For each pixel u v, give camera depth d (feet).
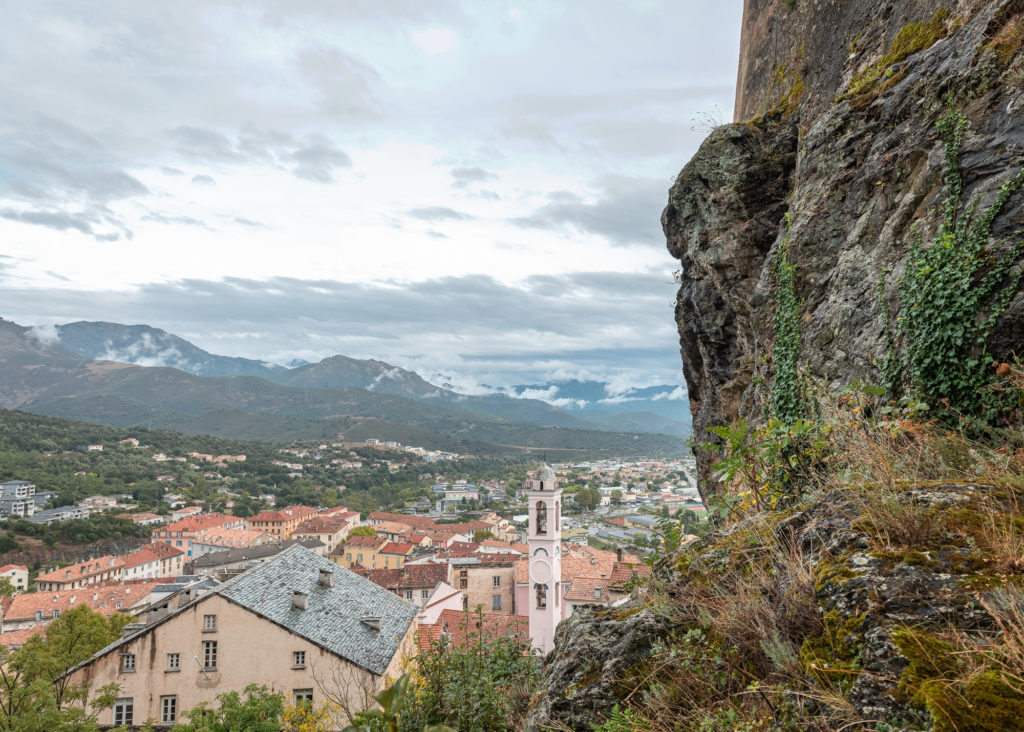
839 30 36.83
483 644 28.04
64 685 73.10
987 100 21.99
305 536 393.70
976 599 8.44
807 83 39.93
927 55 26.61
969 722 6.84
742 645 11.55
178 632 78.33
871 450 15.05
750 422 34.01
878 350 23.41
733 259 40.70
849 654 8.87
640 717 11.80
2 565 349.41
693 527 19.65
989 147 21.08
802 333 29.37
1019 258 18.54
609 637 14.58
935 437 16.79
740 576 13.00
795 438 18.33
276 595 87.35
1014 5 22.70
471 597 185.88
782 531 13.16
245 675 77.66
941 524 10.25
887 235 24.90
